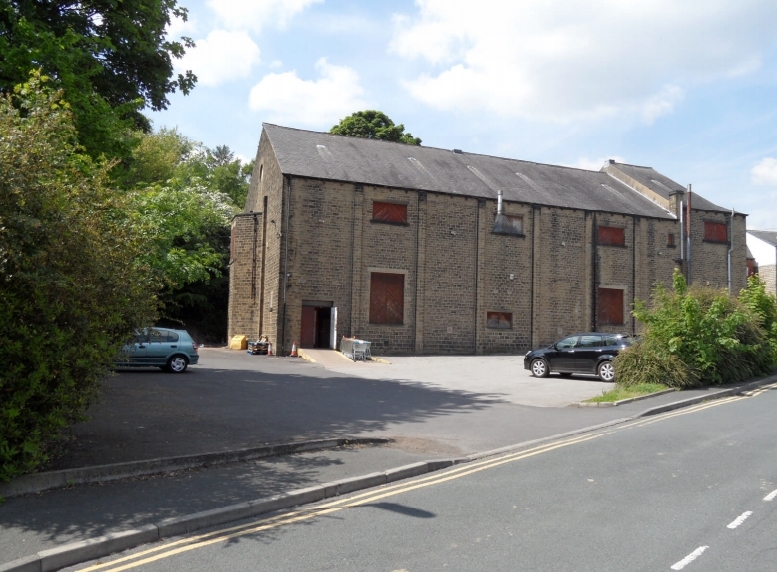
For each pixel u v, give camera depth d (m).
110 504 6.49
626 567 5.13
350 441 9.93
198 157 56.91
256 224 32.50
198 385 16.55
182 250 22.36
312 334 29.61
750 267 46.88
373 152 34.28
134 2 16.33
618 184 40.62
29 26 13.35
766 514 6.51
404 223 30.88
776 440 10.45
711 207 38.50
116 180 15.17
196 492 6.99
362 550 5.50
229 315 33.00
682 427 11.79
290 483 7.44
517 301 32.78
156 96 18.30
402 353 30.50
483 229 32.25
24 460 6.88
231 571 5.05
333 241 29.64
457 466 8.82
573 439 10.70
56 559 5.13
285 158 30.25
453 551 5.48
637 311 18.03
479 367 24.75
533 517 6.43
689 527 6.11
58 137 8.46
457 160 36.62
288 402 14.14
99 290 7.74
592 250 34.38
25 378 6.89
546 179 37.50
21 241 6.69
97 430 9.91
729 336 18.20
